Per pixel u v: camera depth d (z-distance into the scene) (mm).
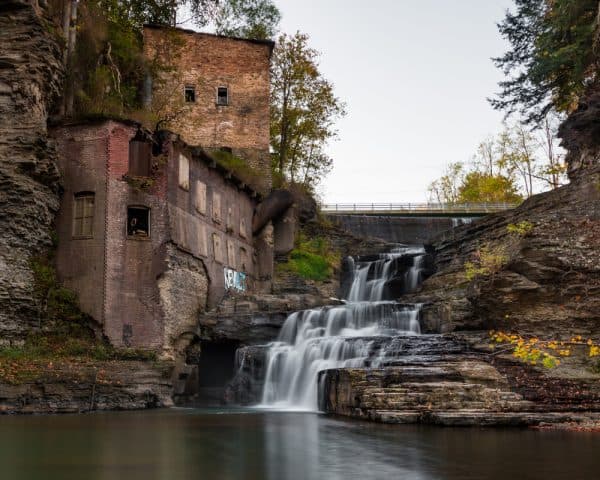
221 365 32500
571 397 20953
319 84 55969
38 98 29125
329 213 65875
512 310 27609
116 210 29141
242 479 10875
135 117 31281
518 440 15609
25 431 17688
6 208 27547
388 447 14562
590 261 26812
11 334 26594
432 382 21438
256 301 32688
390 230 59969
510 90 48094
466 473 11453
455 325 30281
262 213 42531
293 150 56312
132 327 28625
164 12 45875
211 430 18078
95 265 28641
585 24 39031
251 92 48156
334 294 46625
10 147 28266
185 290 31547
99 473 11391
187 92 47000
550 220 29219
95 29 34781
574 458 13008
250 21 55281
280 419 21312
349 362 25828
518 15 48219
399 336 27781
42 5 31141
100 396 25172
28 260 28031
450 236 45125
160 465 12250
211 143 46750
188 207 32688
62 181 29766
